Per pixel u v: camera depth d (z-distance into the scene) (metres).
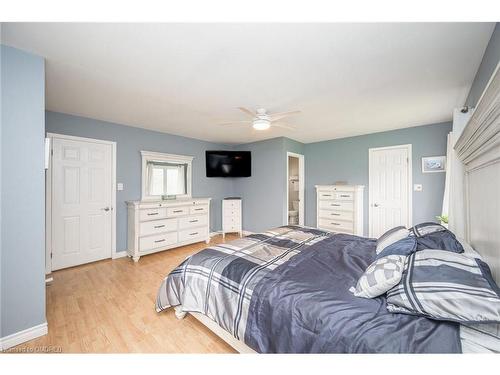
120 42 1.53
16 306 1.56
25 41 1.50
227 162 4.98
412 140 3.71
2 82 1.51
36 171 1.63
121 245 3.61
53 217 2.94
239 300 1.38
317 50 1.62
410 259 1.26
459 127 1.87
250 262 1.63
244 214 5.23
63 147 3.03
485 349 0.82
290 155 4.74
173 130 4.04
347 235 2.43
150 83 2.15
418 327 0.92
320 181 4.87
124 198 3.66
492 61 1.44
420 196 3.64
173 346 1.58
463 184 1.74
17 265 1.56
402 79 2.05
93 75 2.00
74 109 2.89
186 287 1.74
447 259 1.14
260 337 1.22
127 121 3.45
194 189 4.77
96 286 2.53
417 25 1.34
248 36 1.46
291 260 1.67
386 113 3.00
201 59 1.74
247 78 2.05
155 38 1.48
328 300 1.14
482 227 1.26
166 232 3.77
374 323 0.97
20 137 1.57
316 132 4.12
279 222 4.58
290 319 1.13
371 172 4.15
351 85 2.18
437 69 1.87
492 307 0.82
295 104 2.68
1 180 1.50
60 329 1.74
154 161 4.08
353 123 3.50
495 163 1.03
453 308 0.87
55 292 2.37
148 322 1.85
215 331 1.60
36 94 1.64
